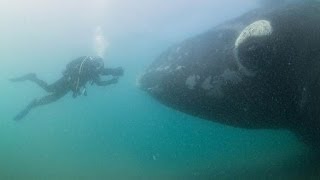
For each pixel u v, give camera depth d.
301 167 7.67
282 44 5.56
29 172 13.62
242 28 6.79
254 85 6.14
